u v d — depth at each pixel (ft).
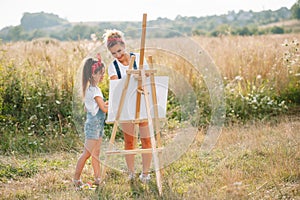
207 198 14.65
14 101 25.72
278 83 29.22
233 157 19.07
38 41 31.94
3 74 26.50
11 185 17.21
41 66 27.81
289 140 20.53
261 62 30.50
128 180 17.08
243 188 15.46
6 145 22.16
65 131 24.06
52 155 21.24
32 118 24.11
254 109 26.96
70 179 17.63
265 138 21.43
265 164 17.66
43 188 16.72
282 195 14.78
